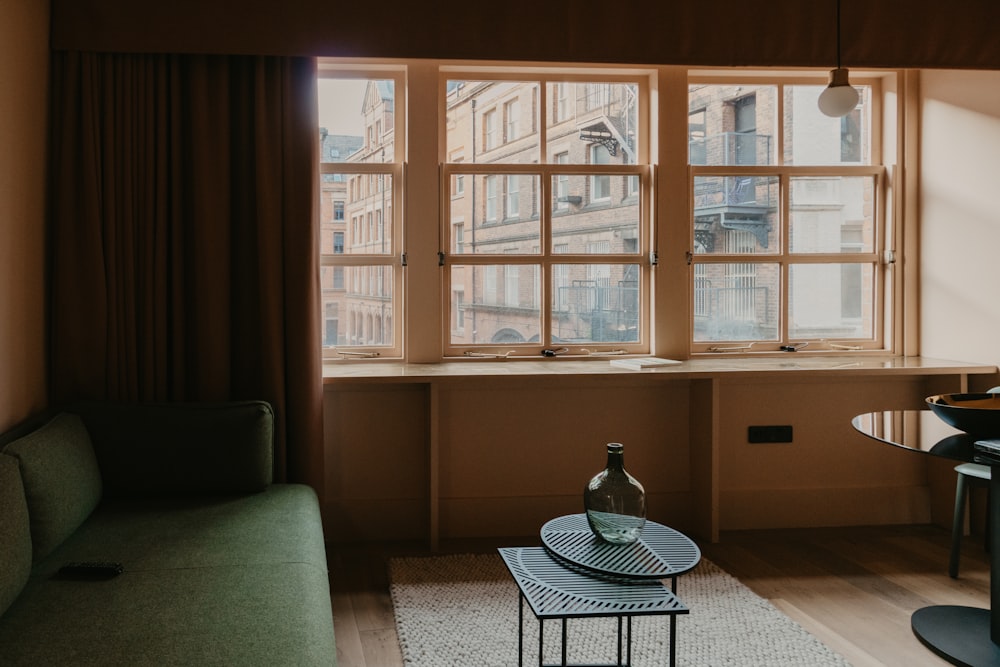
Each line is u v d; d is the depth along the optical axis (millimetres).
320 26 3320
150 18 3205
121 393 3238
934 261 4082
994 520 2564
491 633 2693
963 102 3891
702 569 3359
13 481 2053
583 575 2059
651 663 2475
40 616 1822
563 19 3484
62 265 3162
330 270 3854
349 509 3746
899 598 3057
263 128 3330
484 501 3846
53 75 3189
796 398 4047
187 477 2904
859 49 3645
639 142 4055
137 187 3258
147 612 1851
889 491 4113
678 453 4000
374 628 2768
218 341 3299
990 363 3766
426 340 3855
